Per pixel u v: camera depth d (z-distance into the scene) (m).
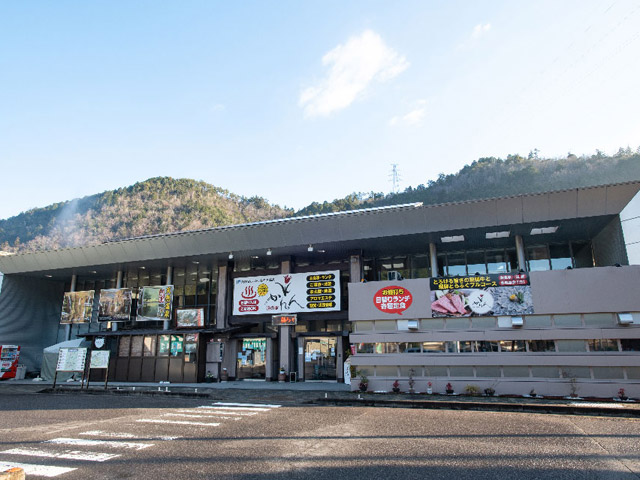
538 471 7.02
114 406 16.11
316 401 17.30
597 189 19.56
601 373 16.94
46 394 21.38
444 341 19.23
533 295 18.31
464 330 19.08
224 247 26.59
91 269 31.86
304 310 26.34
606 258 22.33
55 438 9.97
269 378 26.47
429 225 22.36
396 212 22.34
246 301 27.92
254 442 9.38
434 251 24.34
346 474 6.93
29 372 34.06
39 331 35.59
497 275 19.03
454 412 14.19
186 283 31.77
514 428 10.80
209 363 27.53
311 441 9.43
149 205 136.50
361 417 12.99
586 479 6.57
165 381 26.78
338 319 26.28
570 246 24.31
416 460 7.74
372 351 20.27
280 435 10.15
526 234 23.08
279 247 25.64
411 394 18.53
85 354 22.98
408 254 27.11
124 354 28.62
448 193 76.50
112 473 7.03
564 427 10.91
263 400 17.94
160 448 8.84
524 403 15.10
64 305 33.84
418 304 19.95
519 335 18.19
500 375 18.11
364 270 27.89
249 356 27.70
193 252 27.48
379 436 9.93
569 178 61.31
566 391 17.03
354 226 23.47
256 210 149.75
